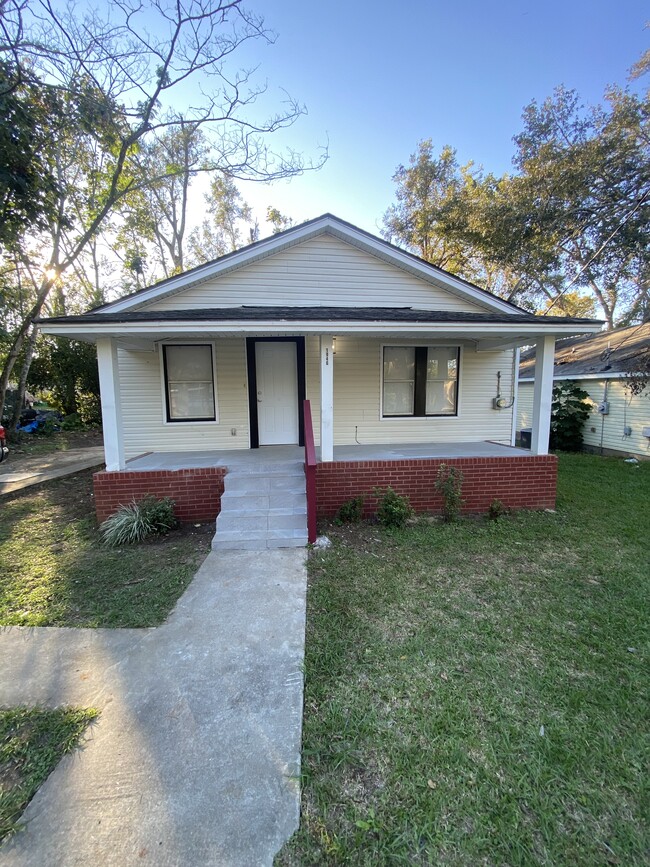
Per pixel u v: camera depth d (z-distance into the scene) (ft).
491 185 58.03
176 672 8.39
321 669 8.46
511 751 6.46
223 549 15.33
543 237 43.96
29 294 44.29
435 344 25.55
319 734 6.79
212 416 24.22
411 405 25.77
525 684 8.02
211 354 23.77
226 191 69.31
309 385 24.56
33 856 4.92
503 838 5.14
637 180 38.34
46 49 22.71
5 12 20.76
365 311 21.43
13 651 9.14
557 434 41.86
